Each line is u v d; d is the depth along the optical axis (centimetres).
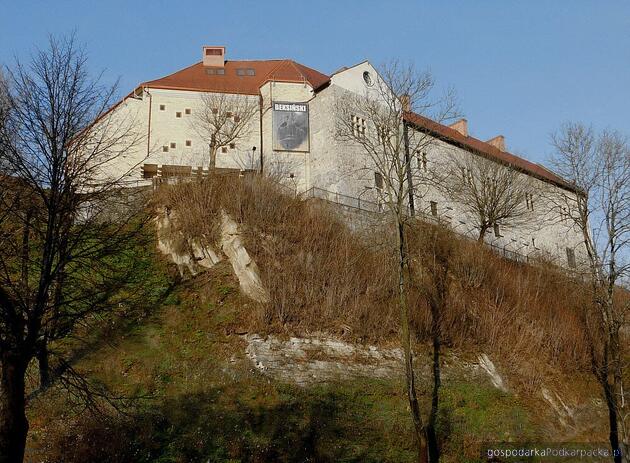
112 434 1908
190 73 4762
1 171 1562
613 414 2883
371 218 3550
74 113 1647
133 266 2873
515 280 3638
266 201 3180
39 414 1978
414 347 2806
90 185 1761
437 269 3347
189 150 4269
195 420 2084
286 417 2181
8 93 1638
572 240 5338
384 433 2253
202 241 3002
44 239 1573
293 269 2866
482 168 4519
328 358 2578
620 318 2902
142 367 2342
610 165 3014
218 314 2695
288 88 4459
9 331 1418
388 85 3222
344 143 4056
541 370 3014
